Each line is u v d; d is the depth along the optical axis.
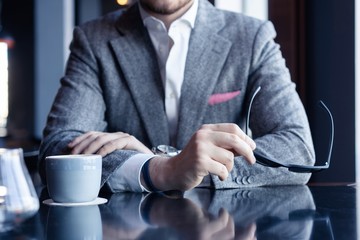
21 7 4.97
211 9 1.72
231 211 0.93
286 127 1.46
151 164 1.20
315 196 1.12
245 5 3.09
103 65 1.64
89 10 4.73
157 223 0.82
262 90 1.56
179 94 1.62
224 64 1.63
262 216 0.88
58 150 1.38
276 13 2.73
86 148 1.28
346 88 2.49
